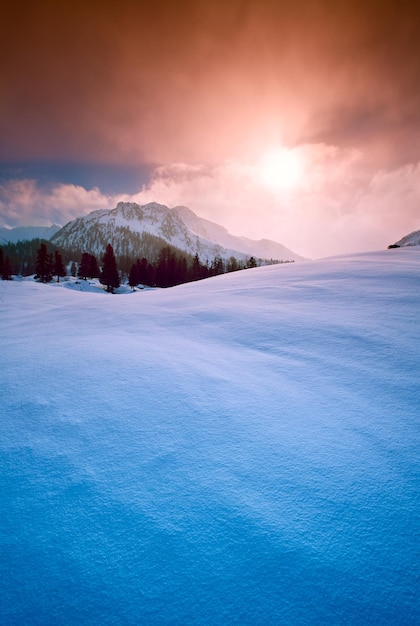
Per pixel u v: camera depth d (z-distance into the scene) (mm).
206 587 1040
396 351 2896
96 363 2887
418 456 1635
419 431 1833
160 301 5953
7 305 7523
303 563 1104
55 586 1033
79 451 1688
